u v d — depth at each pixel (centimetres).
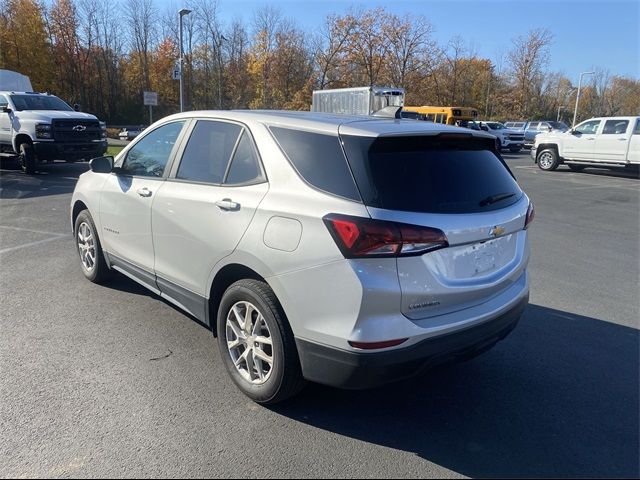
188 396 328
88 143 1436
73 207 543
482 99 6341
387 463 271
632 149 1744
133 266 438
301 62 5159
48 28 5381
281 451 278
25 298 490
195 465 264
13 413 304
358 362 262
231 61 5350
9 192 1136
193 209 352
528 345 422
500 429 303
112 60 5972
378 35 4834
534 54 5725
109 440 281
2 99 1433
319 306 272
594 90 8062
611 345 424
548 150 2011
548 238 841
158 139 422
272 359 304
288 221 286
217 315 346
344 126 292
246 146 334
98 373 353
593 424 310
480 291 295
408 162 285
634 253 747
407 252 260
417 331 265
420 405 328
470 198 298
